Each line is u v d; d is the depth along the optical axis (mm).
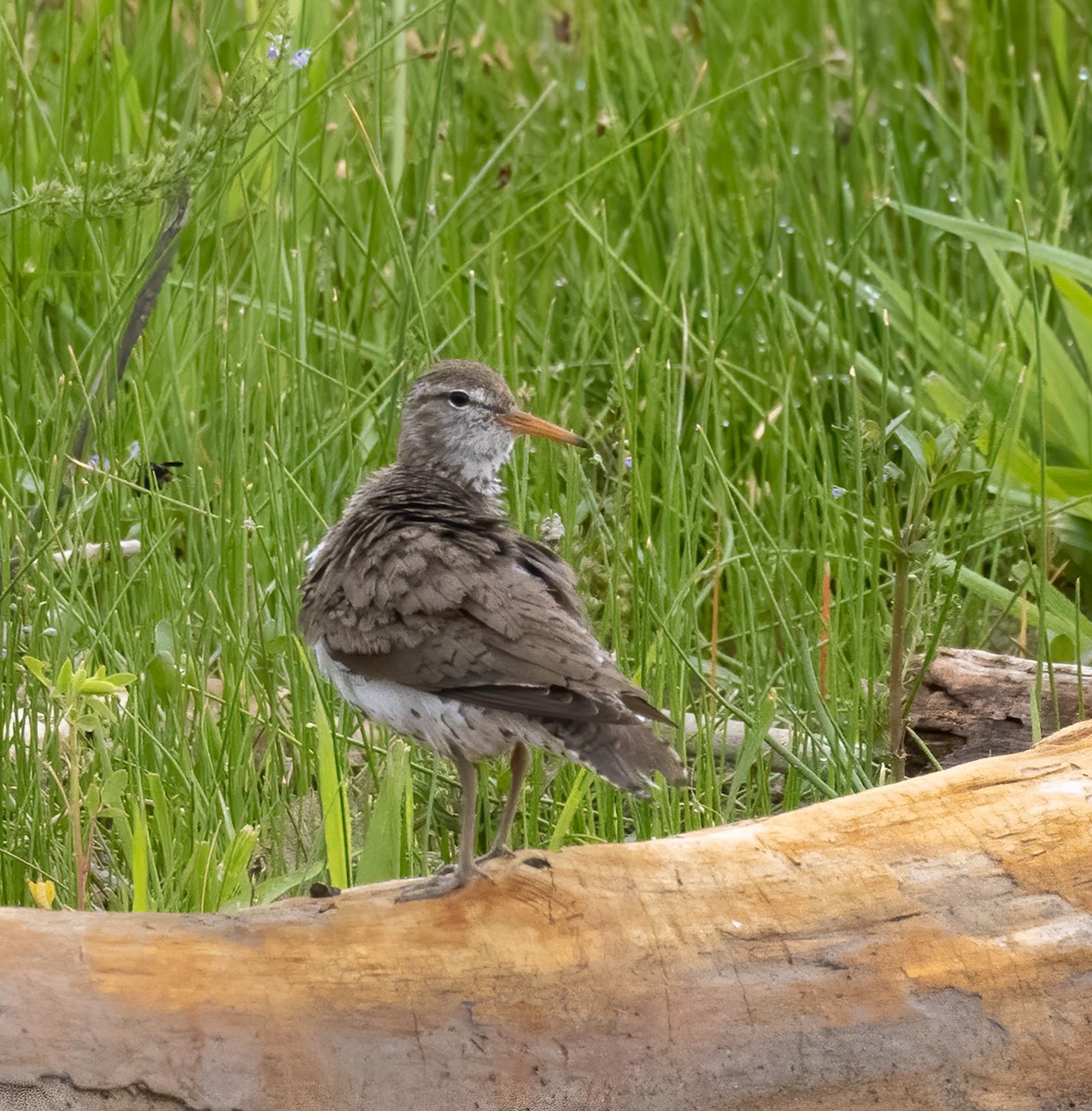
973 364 13766
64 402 11031
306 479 11688
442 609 7438
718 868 7293
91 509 10961
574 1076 6727
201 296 12805
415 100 15828
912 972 7000
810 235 14977
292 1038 6555
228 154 12766
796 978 6969
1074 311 13375
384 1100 6586
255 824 9727
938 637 10195
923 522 9992
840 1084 6867
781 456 13328
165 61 15641
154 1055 6402
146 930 6660
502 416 9469
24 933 6523
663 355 12875
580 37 17484
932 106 16984
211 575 10875
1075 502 12062
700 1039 6828
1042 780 7676
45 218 10961
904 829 7480
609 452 12602
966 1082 6898
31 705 9352
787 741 10992
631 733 6973
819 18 17750
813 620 11711
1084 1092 6934
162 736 9969
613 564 10602
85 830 9352
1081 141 16547
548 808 10430
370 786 9969
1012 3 18516
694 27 17656
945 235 15836
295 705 10102
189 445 11812
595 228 14547
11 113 14531
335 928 6855
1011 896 7219
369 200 15273
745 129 16891
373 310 14227
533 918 7000
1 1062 6219
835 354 13289
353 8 12953
